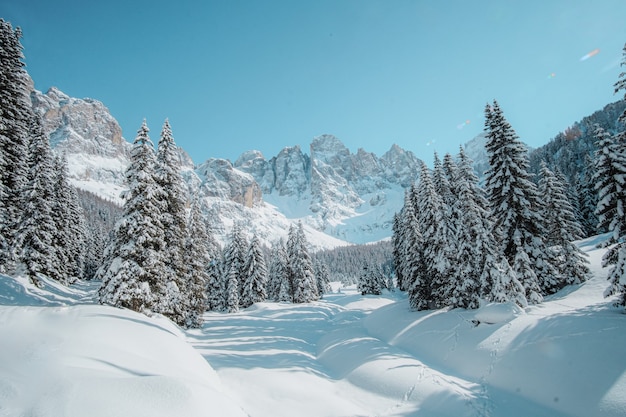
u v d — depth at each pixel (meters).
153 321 15.68
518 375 12.98
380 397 13.52
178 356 12.16
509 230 24.16
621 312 14.64
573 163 81.94
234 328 31.89
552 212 29.64
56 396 6.38
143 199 21.53
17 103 24.16
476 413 11.12
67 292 33.81
